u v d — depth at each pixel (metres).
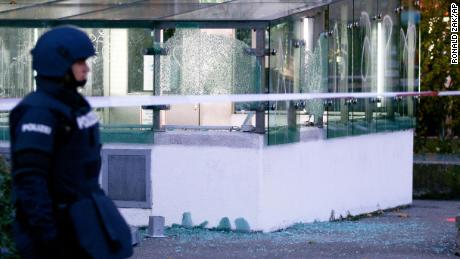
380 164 19.09
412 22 21.16
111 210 6.53
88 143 6.51
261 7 14.79
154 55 14.94
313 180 16.28
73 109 6.46
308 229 15.32
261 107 14.44
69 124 6.40
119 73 15.00
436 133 27.44
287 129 15.20
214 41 14.79
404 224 16.86
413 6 21.25
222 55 14.78
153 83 14.94
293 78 15.56
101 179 14.88
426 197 22.95
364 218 17.88
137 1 14.91
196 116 14.85
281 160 15.03
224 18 14.69
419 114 26.86
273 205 14.81
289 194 15.38
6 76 15.08
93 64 15.01
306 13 16.00
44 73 6.45
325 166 16.72
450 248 13.77
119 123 14.85
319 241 14.10
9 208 8.15
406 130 20.39
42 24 15.02
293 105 15.45
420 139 27.00
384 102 19.33
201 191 14.57
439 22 26.84
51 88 6.44
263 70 14.62
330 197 16.97
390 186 19.59
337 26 17.31
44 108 6.35
